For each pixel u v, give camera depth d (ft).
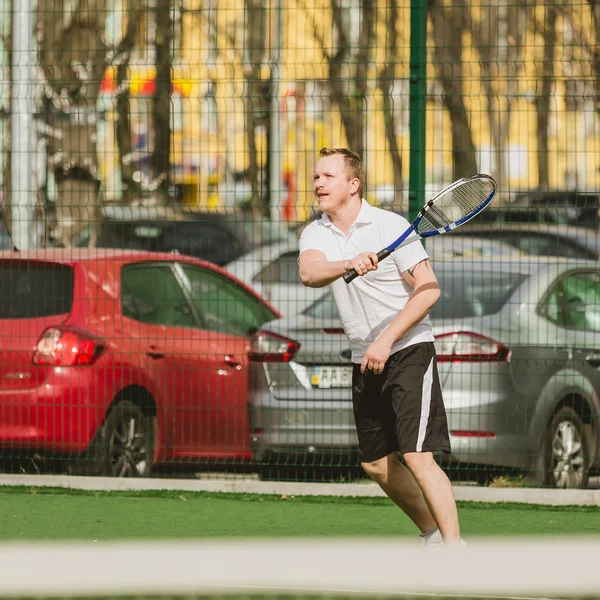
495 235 118.01
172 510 103.71
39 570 35.19
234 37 144.36
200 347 117.08
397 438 79.46
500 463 111.75
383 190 128.16
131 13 158.92
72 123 147.64
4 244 129.18
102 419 114.42
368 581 35.24
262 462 116.78
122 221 126.00
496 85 122.42
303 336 115.85
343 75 147.84
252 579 35.19
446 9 127.44
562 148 114.93
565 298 115.65
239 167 129.18
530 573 34.71
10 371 114.83
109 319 116.16
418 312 76.64
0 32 151.12
